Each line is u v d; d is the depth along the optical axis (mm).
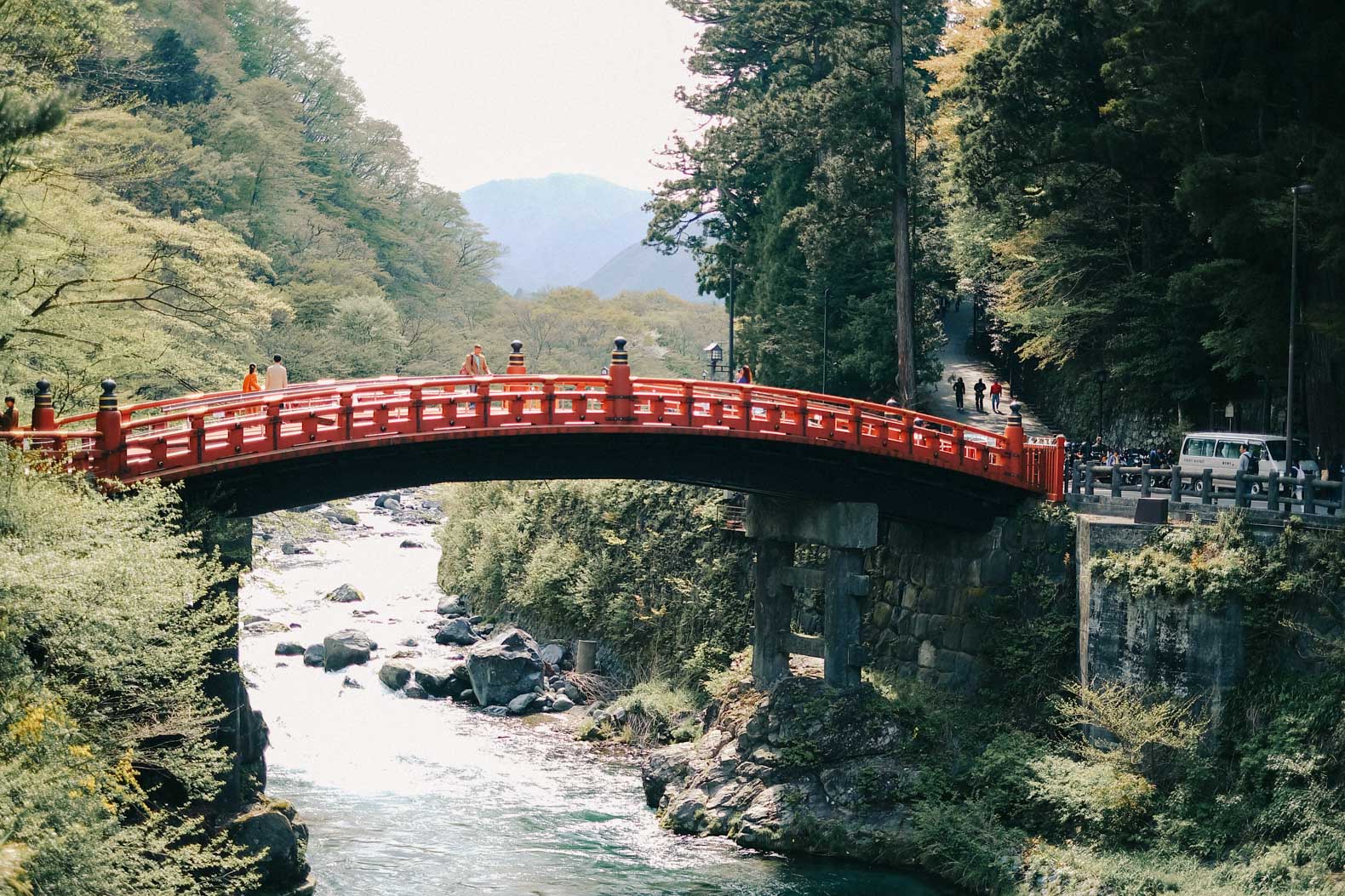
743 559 49500
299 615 61219
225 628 28125
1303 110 43688
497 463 35812
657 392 37688
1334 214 39875
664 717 46750
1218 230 43094
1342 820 30422
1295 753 32188
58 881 18969
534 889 32750
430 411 36031
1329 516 34094
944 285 62969
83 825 20141
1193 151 44969
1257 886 29969
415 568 75312
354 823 36969
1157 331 53375
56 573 22047
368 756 43281
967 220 62594
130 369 39312
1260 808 32406
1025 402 68375
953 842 35094
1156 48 45031
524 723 48375
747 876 34406
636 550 54562
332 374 86500
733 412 37875
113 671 23656
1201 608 34719
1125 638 36562
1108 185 53531
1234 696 34312
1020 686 40844
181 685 26453
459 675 51688
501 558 63031
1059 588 41344
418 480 34594
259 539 76375
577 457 37031
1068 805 34438
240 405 30906
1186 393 52906
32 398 38781
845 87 54500
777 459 39938
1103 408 59688
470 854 34938
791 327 63000
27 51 34219
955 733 39656
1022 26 51469
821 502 41750
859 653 41500
